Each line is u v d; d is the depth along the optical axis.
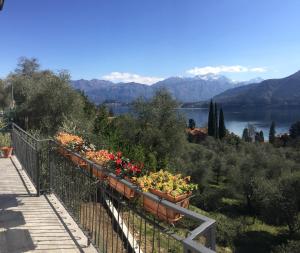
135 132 31.02
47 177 6.66
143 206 3.43
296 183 35.75
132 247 4.35
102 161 4.48
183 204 3.48
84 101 22.59
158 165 21.12
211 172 46.91
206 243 2.05
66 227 4.93
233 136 80.38
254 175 43.19
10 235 4.61
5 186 7.09
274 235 33.72
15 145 10.58
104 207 5.52
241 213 40.06
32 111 20.02
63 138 6.16
